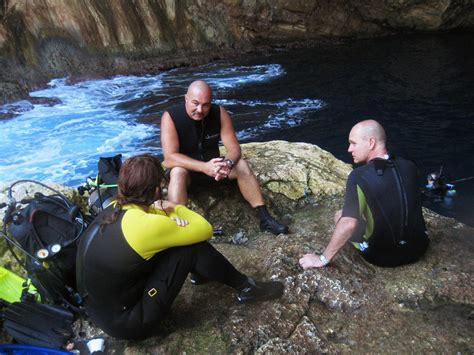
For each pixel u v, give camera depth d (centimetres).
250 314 301
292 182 459
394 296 313
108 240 249
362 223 323
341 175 497
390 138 1009
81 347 286
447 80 1398
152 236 250
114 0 1572
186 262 271
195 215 278
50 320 291
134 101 1288
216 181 420
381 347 277
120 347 283
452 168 859
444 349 273
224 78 1506
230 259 362
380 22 2052
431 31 2064
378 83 1398
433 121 1093
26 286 314
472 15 2042
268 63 1688
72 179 845
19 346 271
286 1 1869
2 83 1331
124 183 254
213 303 315
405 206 309
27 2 1441
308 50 1861
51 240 300
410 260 336
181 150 389
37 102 1280
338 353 274
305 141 1006
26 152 963
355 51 1814
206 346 280
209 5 1806
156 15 1662
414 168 317
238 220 424
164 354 275
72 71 1497
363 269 336
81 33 1520
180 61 1670
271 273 335
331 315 304
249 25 1884
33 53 1448
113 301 259
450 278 325
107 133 1058
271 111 1181
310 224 404
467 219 665
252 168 477
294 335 285
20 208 333
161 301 268
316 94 1316
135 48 1611
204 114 369
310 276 325
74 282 308
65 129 1085
